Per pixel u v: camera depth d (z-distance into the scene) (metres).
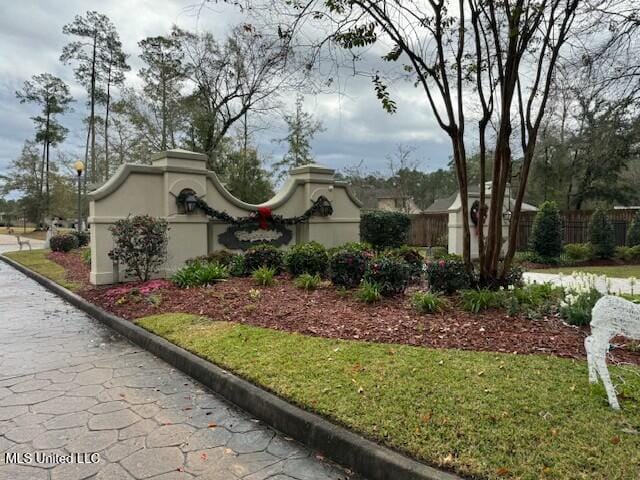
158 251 7.78
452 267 5.68
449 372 3.24
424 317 4.80
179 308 5.84
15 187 37.06
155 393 3.45
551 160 22.50
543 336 4.10
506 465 2.08
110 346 4.77
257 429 2.85
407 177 30.52
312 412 2.77
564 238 16.38
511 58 5.09
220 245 9.77
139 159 20.92
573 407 2.63
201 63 18.31
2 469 2.34
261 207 10.25
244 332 4.55
